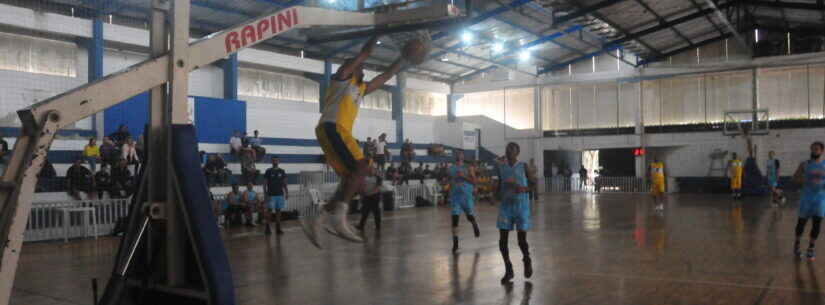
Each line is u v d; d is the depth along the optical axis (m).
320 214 3.43
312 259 9.76
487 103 39.12
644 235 12.13
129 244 4.05
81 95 3.39
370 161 3.54
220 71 25.41
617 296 6.32
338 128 3.46
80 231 14.59
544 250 10.14
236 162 22.03
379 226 14.89
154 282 4.03
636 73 35.00
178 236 3.96
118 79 3.58
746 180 28.45
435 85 37.75
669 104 34.88
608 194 33.31
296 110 29.25
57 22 19.36
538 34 29.61
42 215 13.80
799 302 5.86
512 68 34.94
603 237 11.91
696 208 20.19
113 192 15.73
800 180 8.82
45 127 3.23
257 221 18.30
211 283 3.63
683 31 30.73
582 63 36.28
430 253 10.16
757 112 32.19
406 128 34.22
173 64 3.82
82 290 7.54
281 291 7.04
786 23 31.11
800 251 8.84
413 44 3.59
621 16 26.69
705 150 33.62
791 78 31.81
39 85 19.88
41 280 8.33
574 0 24.12
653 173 19.33
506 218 7.33
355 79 3.60
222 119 23.14
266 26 4.04
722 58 33.03
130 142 17.05
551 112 37.66
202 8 22.00
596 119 36.47
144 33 21.95
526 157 37.62
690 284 6.88
